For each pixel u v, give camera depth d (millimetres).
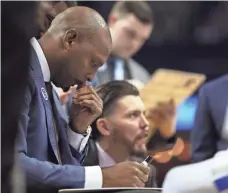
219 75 14062
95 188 5320
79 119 6148
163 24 14125
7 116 3846
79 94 6113
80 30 5793
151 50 14039
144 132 6586
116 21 10016
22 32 3869
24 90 3914
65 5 6234
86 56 5797
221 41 14211
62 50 5820
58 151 5938
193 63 14094
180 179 4285
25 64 3895
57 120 6086
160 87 8680
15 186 3877
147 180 6094
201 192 4242
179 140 6785
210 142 9695
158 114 8492
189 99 10789
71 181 5602
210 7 14195
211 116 9711
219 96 9688
